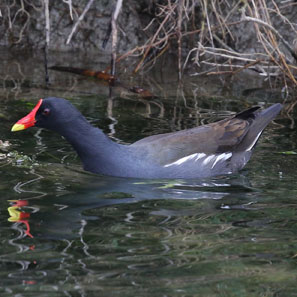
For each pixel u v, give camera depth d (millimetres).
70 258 7676
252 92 17469
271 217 9297
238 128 12328
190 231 8680
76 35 22188
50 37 22078
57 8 22094
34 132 13531
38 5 21984
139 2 21922
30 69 19219
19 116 14266
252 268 7484
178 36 18781
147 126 13836
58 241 8211
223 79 19016
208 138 11953
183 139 11789
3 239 8250
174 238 8406
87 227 8750
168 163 11438
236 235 8547
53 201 9844
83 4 21969
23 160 11812
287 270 7441
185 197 10266
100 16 22094
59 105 11469
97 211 9445
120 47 21969
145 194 10375
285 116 15086
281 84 18500
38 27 22078
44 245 8070
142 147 11523
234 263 7621
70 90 16922
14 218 9047
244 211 9578
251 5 20094
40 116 11594
